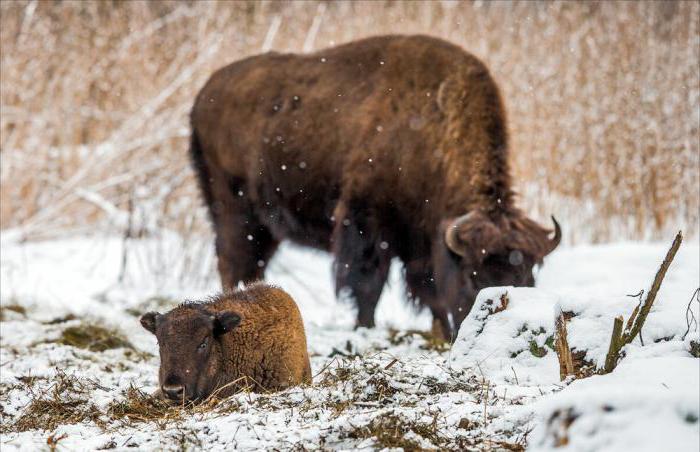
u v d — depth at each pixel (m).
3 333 22.75
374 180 25.91
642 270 29.88
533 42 39.50
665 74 37.75
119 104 42.53
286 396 13.58
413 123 25.44
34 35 41.81
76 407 14.59
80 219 40.91
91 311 26.47
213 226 30.83
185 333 15.26
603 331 14.34
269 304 16.33
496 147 24.41
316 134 27.22
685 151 36.94
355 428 11.42
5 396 15.16
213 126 29.89
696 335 12.34
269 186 28.56
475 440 11.09
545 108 38.50
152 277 35.03
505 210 23.31
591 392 10.33
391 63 26.38
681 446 9.45
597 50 38.56
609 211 37.75
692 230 36.16
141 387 16.36
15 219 39.75
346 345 21.67
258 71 29.20
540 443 10.33
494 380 14.62
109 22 44.22
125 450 11.50
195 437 11.89
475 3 41.94
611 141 37.94
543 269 30.80
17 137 39.75
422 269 25.66
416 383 13.81
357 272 26.16
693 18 37.41
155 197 39.41
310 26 43.94
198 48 42.53
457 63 25.41
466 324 16.06
